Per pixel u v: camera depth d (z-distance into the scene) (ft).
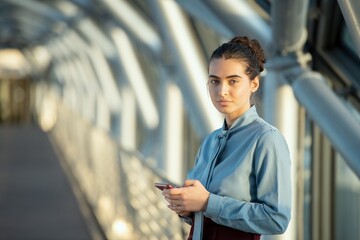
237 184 9.53
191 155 49.57
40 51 144.87
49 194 46.68
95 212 37.60
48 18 85.05
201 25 40.34
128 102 65.87
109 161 36.60
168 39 31.86
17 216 38.93
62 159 68.90
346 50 22.82
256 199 9.55
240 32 21.16
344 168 28.53
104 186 37.73
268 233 9.45
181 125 44.98
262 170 9.40
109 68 76.28
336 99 17.72
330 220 29.01
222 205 9.41
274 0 17.72
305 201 29.30
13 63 153.38
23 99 174.81
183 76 31.30
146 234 25.11
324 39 22.34
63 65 129.18
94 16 61.52
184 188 9.54
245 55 9.53
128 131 65.72
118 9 45.06
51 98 152.66
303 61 19.76
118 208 32.86
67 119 74.18
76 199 44.21
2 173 58.49
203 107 30.63
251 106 10.18
